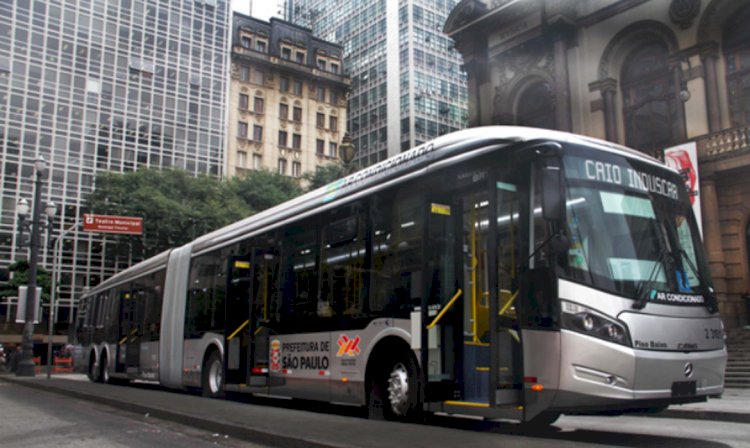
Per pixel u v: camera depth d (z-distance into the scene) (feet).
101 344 68.39
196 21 212.43
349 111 281.13
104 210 162.50
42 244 177.78
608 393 20.71
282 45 231.50
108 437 26.25
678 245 24.59
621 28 80.07
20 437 26.86
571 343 21.22
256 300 39.17
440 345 25.22
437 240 26.17
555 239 21.50
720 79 72.08
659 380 21.36
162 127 200.85
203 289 46.88
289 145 226.58
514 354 22.76
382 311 28.43
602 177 23.88
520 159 23.26
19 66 182.29
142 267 59.93
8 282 156.04
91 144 189.06
